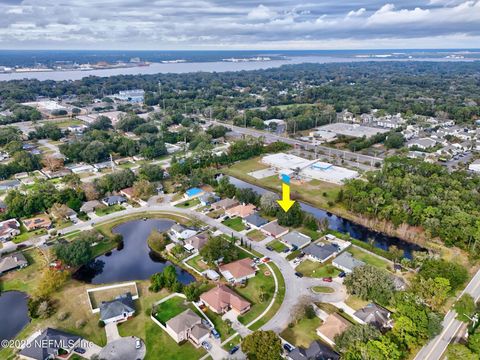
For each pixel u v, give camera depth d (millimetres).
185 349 81188
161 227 139625
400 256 111500
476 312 89500
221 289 97312
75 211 148375
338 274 107625
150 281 106812
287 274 108188
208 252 111562
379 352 70500
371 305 91062
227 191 162375
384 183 157750
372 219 143000
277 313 92125
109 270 114500
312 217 135375
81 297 99312
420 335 79062
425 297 91125
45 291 96875
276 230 129750
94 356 77312
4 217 142250
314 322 88812
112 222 142375
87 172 197875
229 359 77500
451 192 144750
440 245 124062
